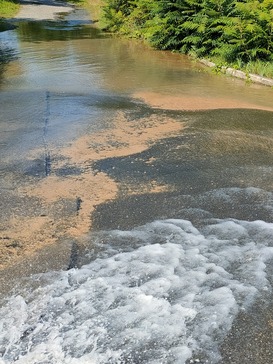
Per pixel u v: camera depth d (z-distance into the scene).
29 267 3.72
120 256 3.88
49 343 2.99
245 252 3.96
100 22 21.09
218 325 3.15
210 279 3.61
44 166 5.59
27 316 3.22
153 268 3.72
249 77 10.66
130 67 11.97
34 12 26.00
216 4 12.96
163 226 4.33
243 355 2.93
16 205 4.66
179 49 14.66
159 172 5.44
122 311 3.26
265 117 7.66
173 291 3.47
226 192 4.97
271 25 10.73
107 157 5.88
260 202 4.77
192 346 2.98
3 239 4.08
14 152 5.99
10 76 10.55
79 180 5.23
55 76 10.62
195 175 5.37
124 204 4.71
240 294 3.46
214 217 4.49
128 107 8.20
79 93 9.09
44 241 4.07
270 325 3.17
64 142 6.37
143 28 17.62
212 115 7.75
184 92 9.46
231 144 6.36
